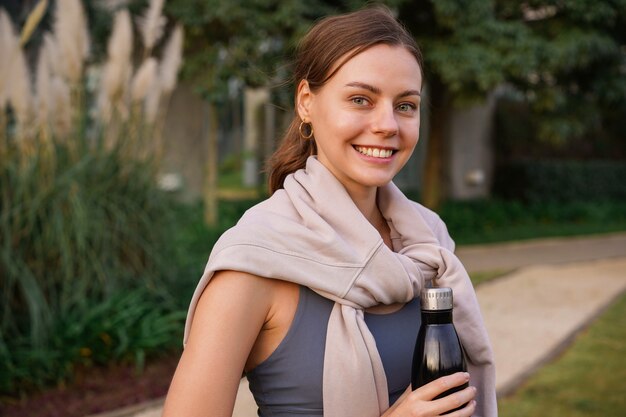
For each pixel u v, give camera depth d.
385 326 1.24
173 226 4.99
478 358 1.36
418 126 1.24
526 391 3.96
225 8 7.79
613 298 6.60
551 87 9.88
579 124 10.41
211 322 1.13
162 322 4.45
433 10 8.66
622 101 10.86
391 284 1.21
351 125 1.19
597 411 3.61
